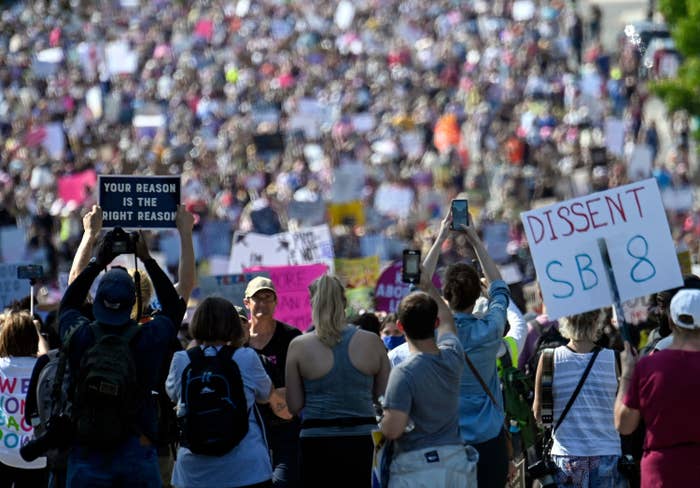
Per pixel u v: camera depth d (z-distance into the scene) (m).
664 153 88.00
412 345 19.08
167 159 84.00
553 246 20.97
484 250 20.97
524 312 30.84
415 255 19.83
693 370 18.11
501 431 20.62
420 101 99.12
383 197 75.38
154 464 19.17
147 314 22.33
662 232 20.78
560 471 21.69
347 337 20.41
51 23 123.12
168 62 113.94
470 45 114.38
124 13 133.00
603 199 20.91
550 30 115.56
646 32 95.12
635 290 20.81
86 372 18.61
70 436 18.80
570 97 97.31
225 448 19.47
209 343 19.88
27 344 22.52
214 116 99.25
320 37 123.31
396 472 19.05
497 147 87.75
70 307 19.36
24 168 81.69
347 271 37.91
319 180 82.44
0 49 115.75
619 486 21.66
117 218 21.25
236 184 78.81
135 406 18.86
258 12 128.88
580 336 21.67
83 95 102.38
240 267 38.22
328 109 95.25
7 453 22.50
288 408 20.48
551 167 78.19
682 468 18.03
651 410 18.20
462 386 20.59
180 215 21.17
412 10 128.88
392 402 18.77
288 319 31.80
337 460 20.27
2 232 58.00
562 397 21.69
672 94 66.69
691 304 18.22
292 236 38.12
